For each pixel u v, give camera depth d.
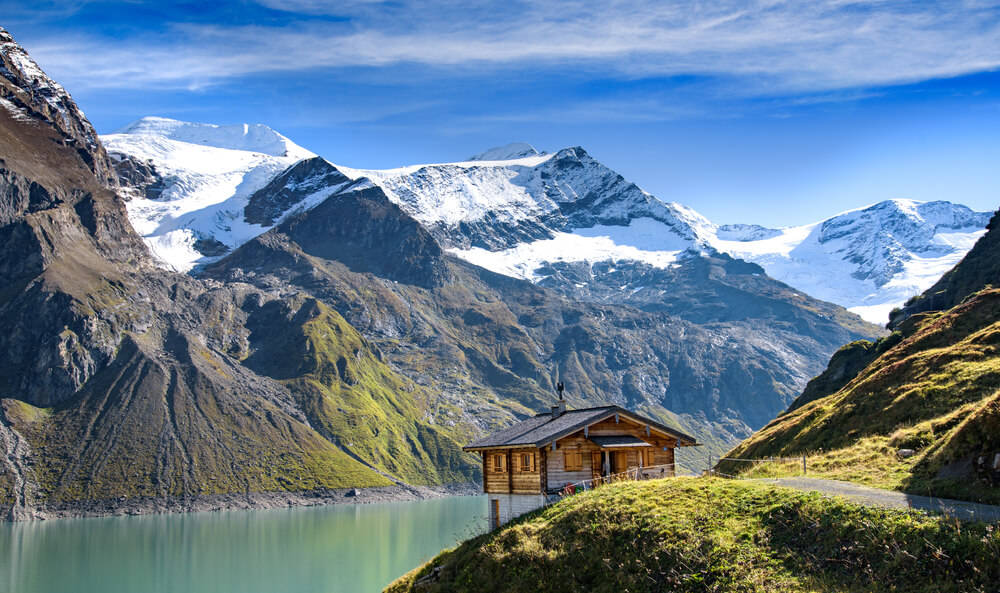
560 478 67.94
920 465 56.59
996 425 50.72
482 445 75.56
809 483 58.47
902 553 40.50
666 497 55.03
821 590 40.88
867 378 99.50
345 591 135.38
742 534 48.09
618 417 70.06
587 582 50.47
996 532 38.66
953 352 87.06
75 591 143.75
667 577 46.94
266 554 181.50
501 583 54.25
